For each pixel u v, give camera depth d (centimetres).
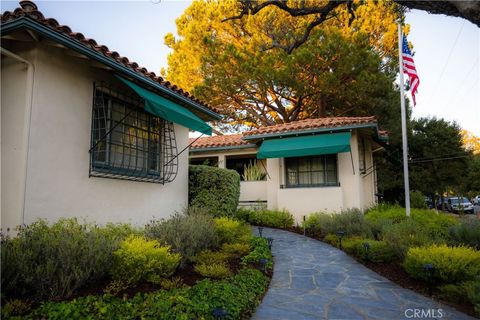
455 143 2781
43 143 690
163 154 1087
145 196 1002
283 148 1631
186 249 759
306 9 813
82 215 775
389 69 2538
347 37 2159
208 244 884
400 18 1194
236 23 2339
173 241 747
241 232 1091
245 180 2038
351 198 1628
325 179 1716
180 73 2514
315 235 1445
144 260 581
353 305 655
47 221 657
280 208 1752
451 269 707
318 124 1655
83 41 717
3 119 687
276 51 2119
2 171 670
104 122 860
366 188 1953
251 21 2194
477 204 5997
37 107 683
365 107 2452
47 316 421
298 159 1797
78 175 773
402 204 2667
